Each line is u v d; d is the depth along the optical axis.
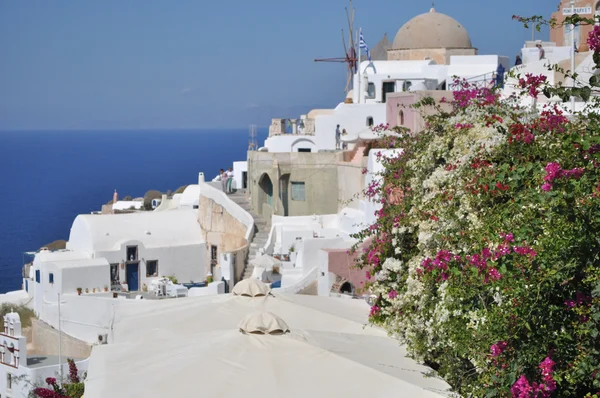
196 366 18.97
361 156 59.25
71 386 33.25
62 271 54.84
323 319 25.69
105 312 52.91
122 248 61.62
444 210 22.00
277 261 55.12
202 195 68.38
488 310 17.94
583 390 17.47
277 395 17.66
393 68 71.94
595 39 17.97
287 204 64.75
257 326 20.69
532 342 16.81
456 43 74.69
